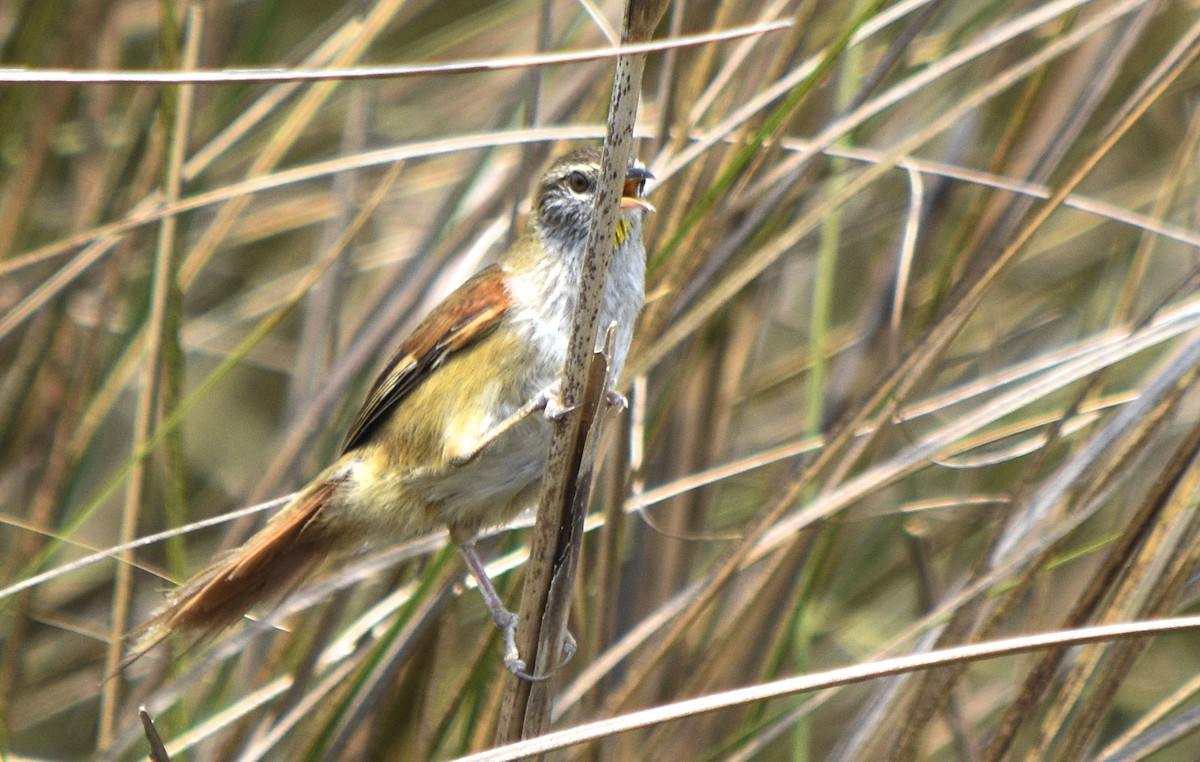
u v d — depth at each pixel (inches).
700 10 366.9
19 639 374.9
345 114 517.3
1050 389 323.9
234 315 514.0
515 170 413.1
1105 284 443.2
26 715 448.8
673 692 368.2
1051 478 332.5
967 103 347.3
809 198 404.2
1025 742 335.9
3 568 444.8
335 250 382.9
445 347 330.3
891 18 350.0
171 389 365.4
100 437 431.8
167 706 346.6
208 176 451.5
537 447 329.1
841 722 438.0
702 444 390.9
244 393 588.1
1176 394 305.3
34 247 492.7
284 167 506.6
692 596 335.0
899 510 346.0
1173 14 421.4
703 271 351.6
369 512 338.3
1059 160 365.4
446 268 416.8
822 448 330.3
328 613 366.0
